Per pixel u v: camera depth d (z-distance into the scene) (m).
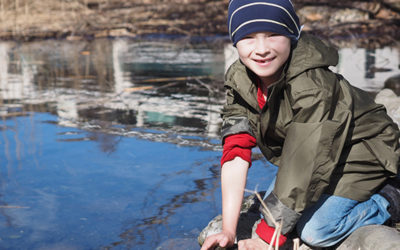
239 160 1.83
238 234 1.89
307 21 8.95
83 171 2.57
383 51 6.74
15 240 1.88
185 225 1.98
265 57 1.65
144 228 1.96
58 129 3.38
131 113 3.80
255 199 2.18
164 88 4.77
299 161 1.59
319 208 1.75
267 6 1.61
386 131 1.79
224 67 5.94
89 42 8.95
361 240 1.65
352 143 1.77
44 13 10.20
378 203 1.82
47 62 6.69
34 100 4.32
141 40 8.97
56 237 1.90
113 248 1.82
